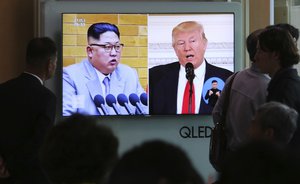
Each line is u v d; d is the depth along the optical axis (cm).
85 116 266
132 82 779
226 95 510
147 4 775
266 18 824
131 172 181
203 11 783
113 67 774
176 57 782
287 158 180
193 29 782
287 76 440
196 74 784
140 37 777
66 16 767
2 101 470
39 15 786
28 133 469
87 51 770
